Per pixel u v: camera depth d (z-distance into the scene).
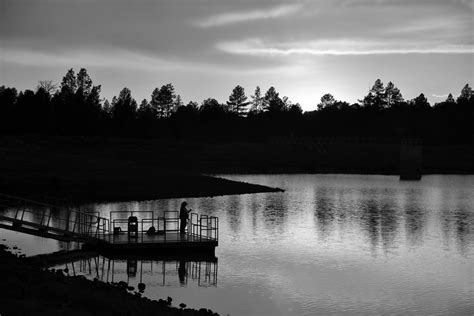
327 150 175.12
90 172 94.56
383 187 109.81
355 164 163.38
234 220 60.59
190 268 36.75
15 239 44.47
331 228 56.47
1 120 162.75
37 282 24.88
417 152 136.75
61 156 112.94
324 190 100.62
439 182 127.50
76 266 35.44
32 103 167.38
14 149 117.56
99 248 39.84
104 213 62.44
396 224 60.16
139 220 56.69
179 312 25.17
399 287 34.06
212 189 90.62
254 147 172.75
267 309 28.94
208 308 28.45
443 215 68.19
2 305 19.92
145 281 32.84
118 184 85.94
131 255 39.34
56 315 19.84
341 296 31.91
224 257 41.00
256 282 34.12
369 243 48.59
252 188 95.69
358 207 75.19
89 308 22.16
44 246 41.78
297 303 30.27
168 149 158.25
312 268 38.56
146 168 106.31
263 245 46.41
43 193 76.06
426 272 38.12
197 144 168.25
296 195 90.19
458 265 40.41
